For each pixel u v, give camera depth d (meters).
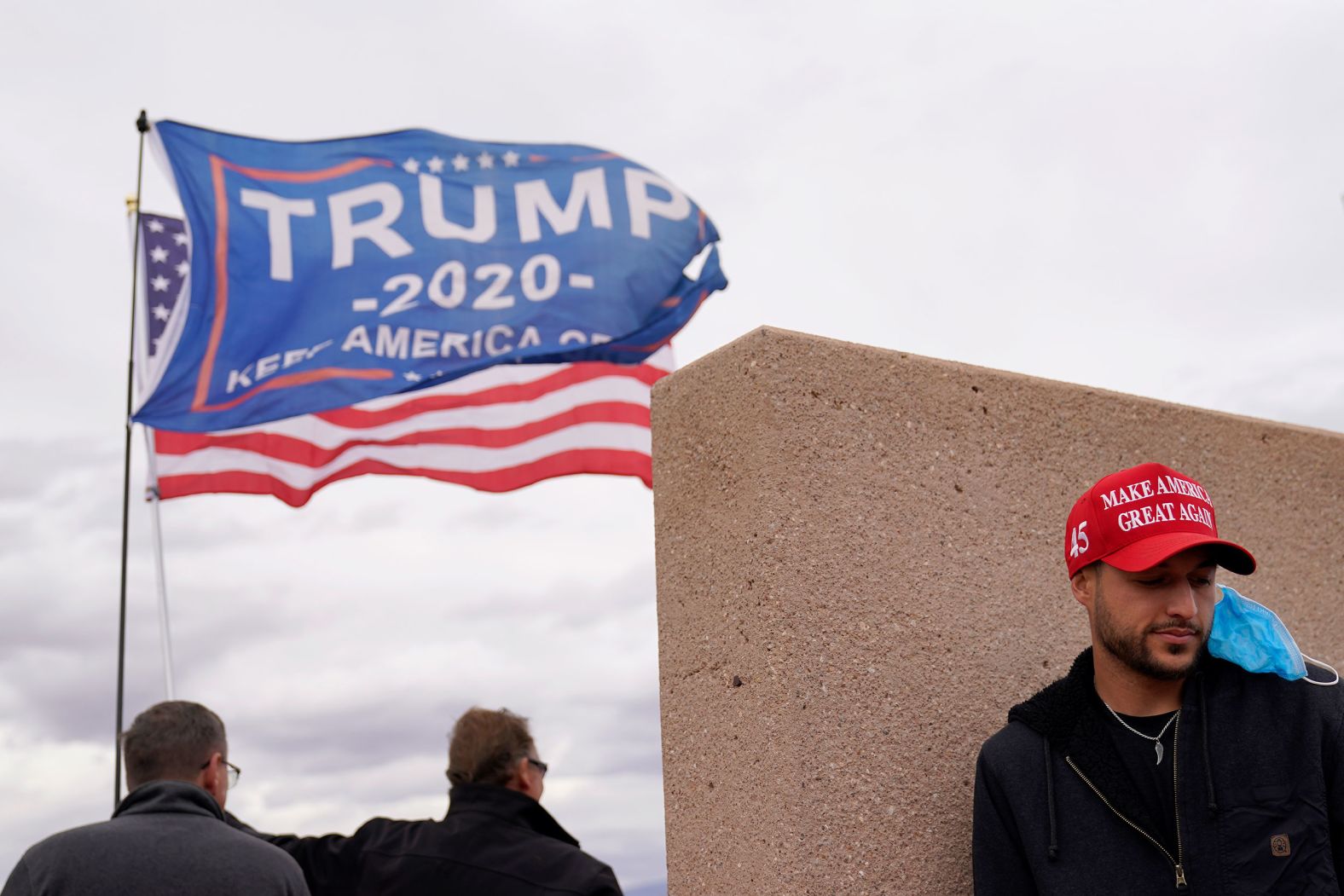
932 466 2.52
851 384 2.45
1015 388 2.69
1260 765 1.99
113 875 2.50
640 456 9.98
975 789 2.23
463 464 9.79
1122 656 2.04
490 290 8.91
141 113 8.27
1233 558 2.02
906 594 2.41
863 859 2.21
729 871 2.29
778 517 2.29
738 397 2.41
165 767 2.75
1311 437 3.18
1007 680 2.49
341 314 8.49
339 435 9.53
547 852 2.91
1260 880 1.92
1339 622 3.07
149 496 8.60
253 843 2.68
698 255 9.64
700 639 2.44
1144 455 2.85
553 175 9.20
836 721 2.25
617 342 9.14
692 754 2.43
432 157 9.09
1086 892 2.01
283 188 8.57
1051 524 2.66
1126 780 2.04
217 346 8.15
